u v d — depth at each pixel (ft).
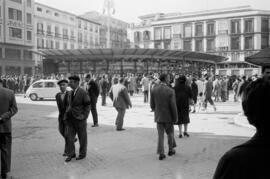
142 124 40.68
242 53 209.05
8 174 19.72
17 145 28.40
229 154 4.88
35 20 195.21
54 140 30.66
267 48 38.60
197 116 48.96
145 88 73.82
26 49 176.04
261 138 4.83
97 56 122.21
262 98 4.86
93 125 38.96
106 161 22.68
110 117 47.93
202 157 23.63
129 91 96.27
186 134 32.01
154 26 243.81
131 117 47.83
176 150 26.00
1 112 18.42
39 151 26.04
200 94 59.11
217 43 218.18
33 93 82.53
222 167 4.89
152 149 26.48
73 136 22.99
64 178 18.89
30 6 179.11
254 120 4.91
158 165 21.57
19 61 170.40
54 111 56.65
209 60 144.05
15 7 168.25
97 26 263.70
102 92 67.21
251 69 205.87
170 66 135.23
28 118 47.06
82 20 242.99
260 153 4.66
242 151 4.78
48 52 124.77
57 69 133.18
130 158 23.48
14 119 45.91
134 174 19.58
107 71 128.57
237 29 212.02
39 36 197.98
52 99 86.33
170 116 23.31
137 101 78.02
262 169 4.59
